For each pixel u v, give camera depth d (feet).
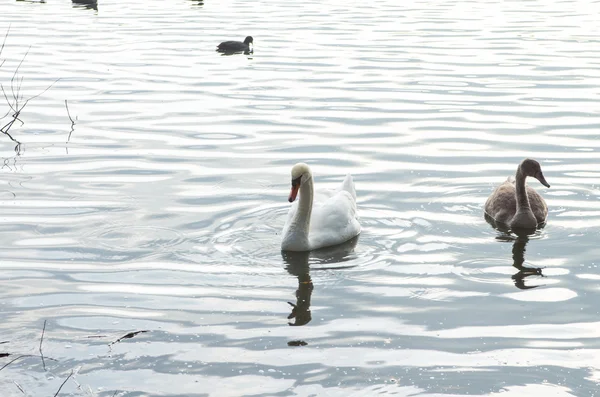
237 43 93.25
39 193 48.57
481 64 84.89
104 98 72.18
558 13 121.19
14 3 138.62
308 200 41.57
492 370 30.17
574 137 59.72
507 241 42.93
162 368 30.27
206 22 116.06
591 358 30.99
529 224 44.45
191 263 39.73
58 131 61.87
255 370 30.17
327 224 42.93
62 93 73.97
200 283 37.65
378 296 36.60
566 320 34.09
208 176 51.78
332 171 52.95
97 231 43.11
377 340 32.50
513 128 62.08
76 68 84.58
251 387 29.01
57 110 68.08
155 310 34.86
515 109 67.41
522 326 33.60
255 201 47.85
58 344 31.83
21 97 72.28
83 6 134.62
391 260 40.63
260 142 59.00
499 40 98.58
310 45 96.84
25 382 29.12
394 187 50.31
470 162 54.60
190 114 66.74
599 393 28.66
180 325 33.58
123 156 55.72
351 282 38.14
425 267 39.75
